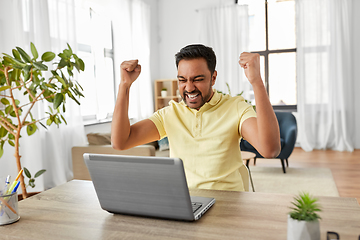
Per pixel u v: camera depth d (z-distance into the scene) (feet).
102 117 15.96
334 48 18.28
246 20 19.44
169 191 2.98
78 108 13.28
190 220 3.05
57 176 12.19
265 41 20.21
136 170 3.03
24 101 10.61
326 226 2.83
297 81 19.03
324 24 18.33
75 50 13.21
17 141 6.61
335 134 18.66
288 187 11.71
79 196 4.04
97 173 3.22
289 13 19.74
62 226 3.11
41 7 11.62
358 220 2.94
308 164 15.47
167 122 4.74
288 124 14.61
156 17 21.56
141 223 3.11
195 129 4.54
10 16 10.63
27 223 3.21
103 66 16.03
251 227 2.89
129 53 17.72
